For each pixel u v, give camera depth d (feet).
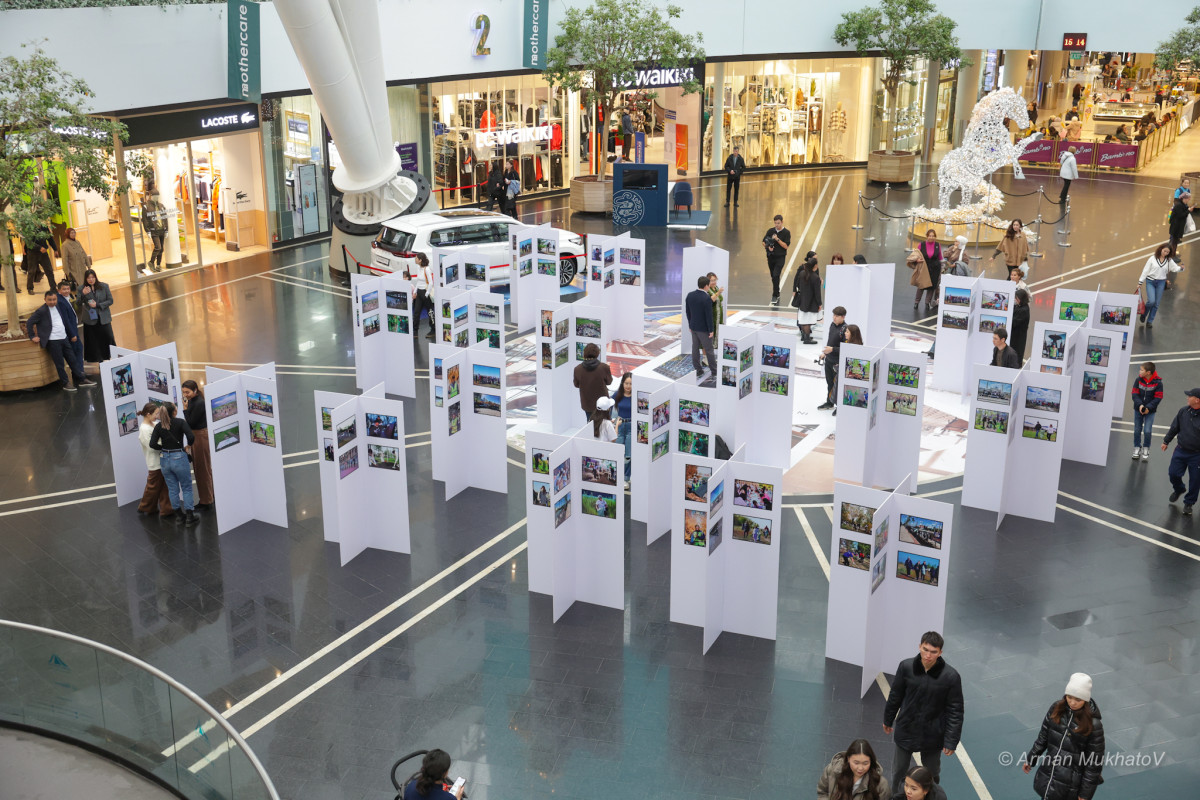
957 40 121.90
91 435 55.67
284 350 68.44
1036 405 45.52
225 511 45.68
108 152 66.08
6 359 60.39
